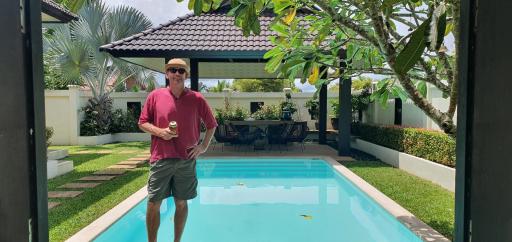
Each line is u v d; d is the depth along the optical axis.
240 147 12.94
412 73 3.92
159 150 3.56
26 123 1.01
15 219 0.98
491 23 0.94
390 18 3.87
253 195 6.99
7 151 0.96
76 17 8.81
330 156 10.45
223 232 4.88
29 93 1.02
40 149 1.07
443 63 3.43
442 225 4.43
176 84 3.59
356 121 14.42
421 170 7.35
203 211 5.89
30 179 1.03
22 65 0.99
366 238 4.63
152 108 3.63
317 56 4.20
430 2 2.76
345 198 6.72
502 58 0.91
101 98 15.44
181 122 3.57
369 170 8.23
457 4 2.27
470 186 1.02
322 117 13.75
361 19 4.09
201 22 11.47
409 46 1.49
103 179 7.31
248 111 17.59
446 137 6.52
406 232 4.48
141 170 8.37
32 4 1.04
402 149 8.62
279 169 9.45
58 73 14.55
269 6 3.46
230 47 9.95
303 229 4.99
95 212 4.98
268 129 12.09
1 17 0.95
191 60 10.71
